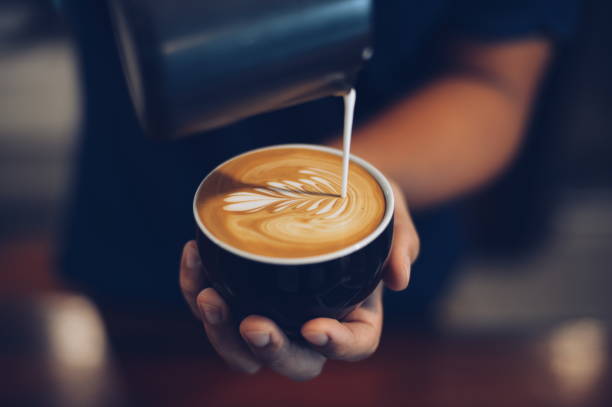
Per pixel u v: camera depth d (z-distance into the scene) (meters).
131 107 0.65
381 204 0.47
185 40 0.37
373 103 0.66
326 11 0.38
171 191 0.67
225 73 0.38
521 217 1.35
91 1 0.60
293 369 0.47
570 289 1.33
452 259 0.73
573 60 1.13
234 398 0.65
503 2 0.60
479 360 0.70
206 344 0.69
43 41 2.19
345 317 0.48
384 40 0.63
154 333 0.70
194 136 0.65
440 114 0.60
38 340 0.71
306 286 0.43
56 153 1.68
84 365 0.67
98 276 0.72
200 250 0.45
